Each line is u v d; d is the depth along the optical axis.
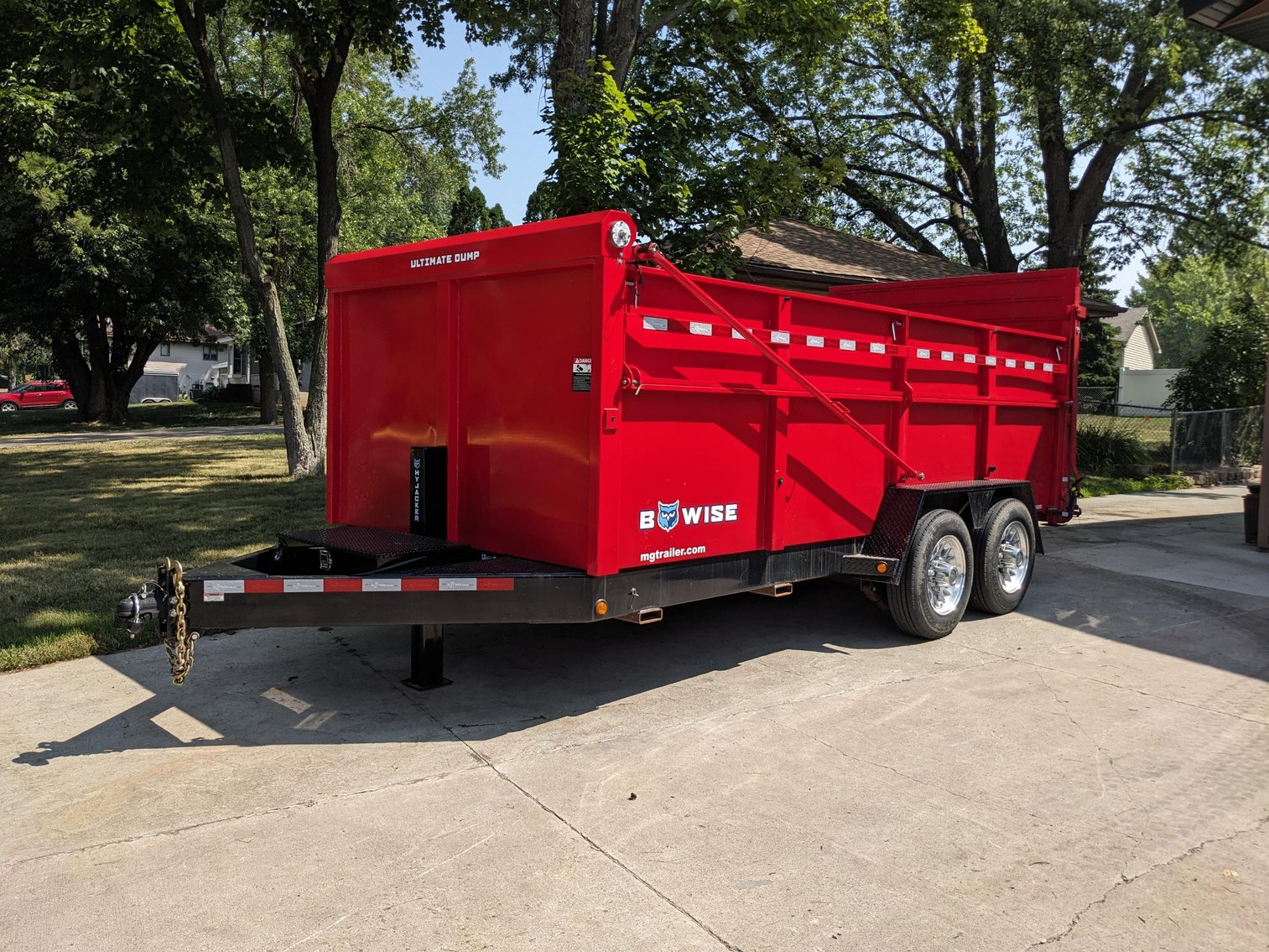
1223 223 23.39
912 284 9.05
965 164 24.84
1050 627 6.93
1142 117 22.23
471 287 4.93
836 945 2.89
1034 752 4.50
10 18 13.20
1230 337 20.98
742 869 3.34
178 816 3.71
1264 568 9.34
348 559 4.68
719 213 10.96
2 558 8.55
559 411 4.49
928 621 6.26
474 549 4.84
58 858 3.38
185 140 13.98
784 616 7.06
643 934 2.93
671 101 10.73
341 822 3.67
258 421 32.75
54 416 34.62
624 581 4.55
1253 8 9.44
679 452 4.73
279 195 27.44
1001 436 7.43
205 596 4.30
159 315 28.61
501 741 4.52
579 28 11.32
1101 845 3.58
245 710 4.91
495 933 2.94
